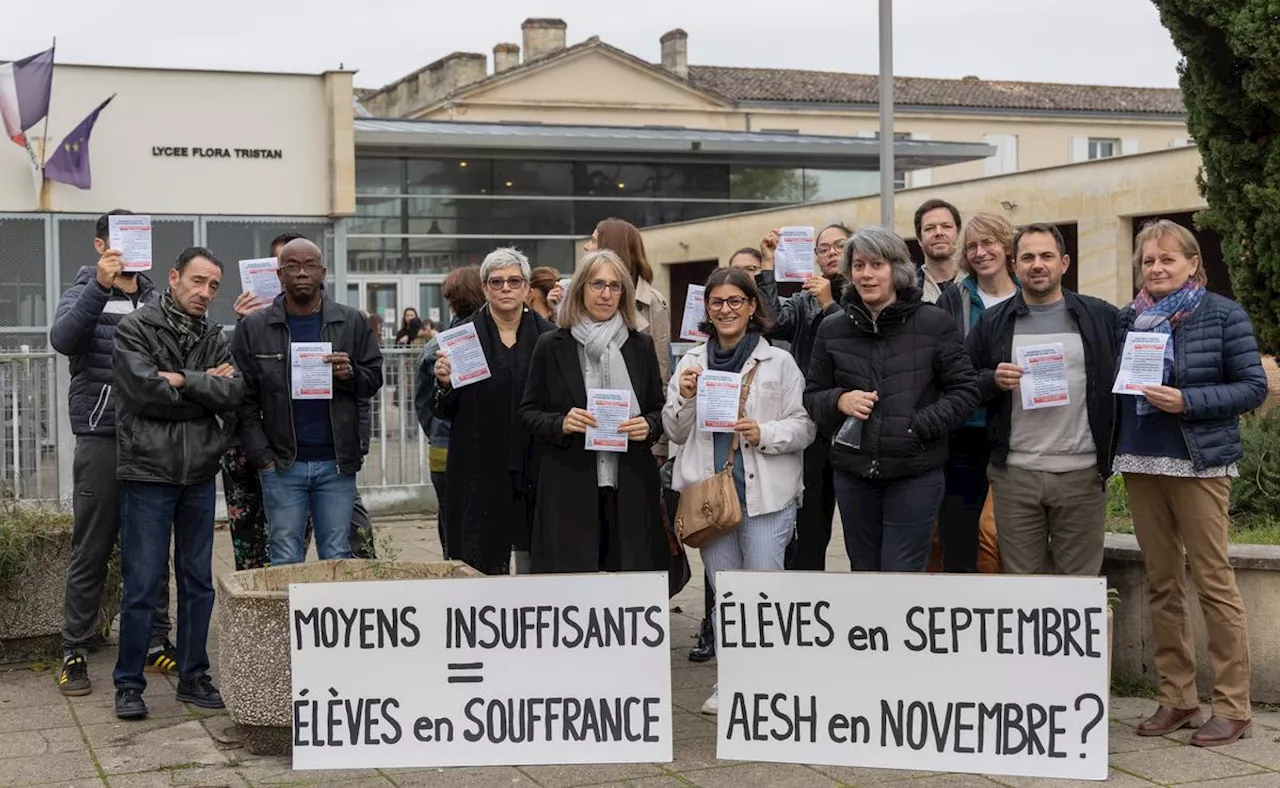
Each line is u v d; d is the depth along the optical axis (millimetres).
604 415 6176
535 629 5621
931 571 6883
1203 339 5730
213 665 7309
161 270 14922
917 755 5535
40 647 7598
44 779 5520
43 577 7527
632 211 36781
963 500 6391
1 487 8656
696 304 7477
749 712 5648
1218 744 5746
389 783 5430
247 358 6609
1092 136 56594
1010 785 5359
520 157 35625
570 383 6371
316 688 5609
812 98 53469
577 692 5613
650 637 5602
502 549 6840
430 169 35000
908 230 28203
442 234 35188
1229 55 8945
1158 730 5922
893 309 5855
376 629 5617
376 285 34688
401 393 13078
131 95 14711
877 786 5344
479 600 5633
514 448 6797
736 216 32844
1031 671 5469
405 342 28672
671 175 37062
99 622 7777
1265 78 8508
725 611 5652
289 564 6414
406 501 13141
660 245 35438
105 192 14688
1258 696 6383
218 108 15023
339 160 15258
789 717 5621
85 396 6773
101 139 14648
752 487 6215
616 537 6434
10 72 14242
